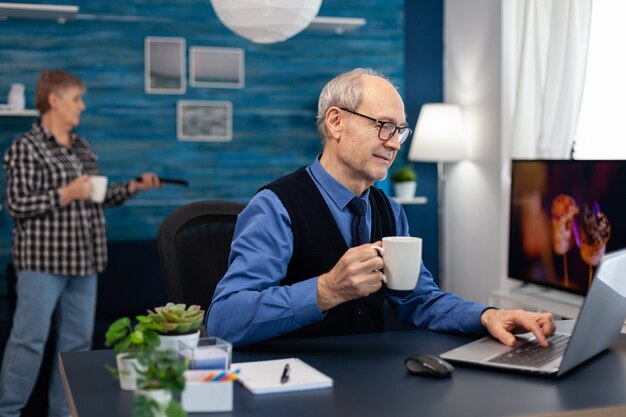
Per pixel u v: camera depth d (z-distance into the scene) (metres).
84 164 3.76
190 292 1.97
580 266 3.51
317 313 1.58
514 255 4.02
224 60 4.75
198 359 1.25
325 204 1.91
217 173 4.79
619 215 3.26
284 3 2.48
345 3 4.96
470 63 4.84
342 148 1.87
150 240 4.48
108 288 4.26
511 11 4.47
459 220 5.03
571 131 3.81
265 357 1.56
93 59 4.55
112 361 1.53
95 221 3.69
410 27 5.09
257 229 1.79
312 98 4.92
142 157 4.66
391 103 1.83
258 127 4.84
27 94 4.44
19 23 4.42
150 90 4.64
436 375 1.40
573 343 1.37
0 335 3.75
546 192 3.73
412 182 4.86
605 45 3.83
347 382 1.37
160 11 4.63
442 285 4.99
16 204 3.46
